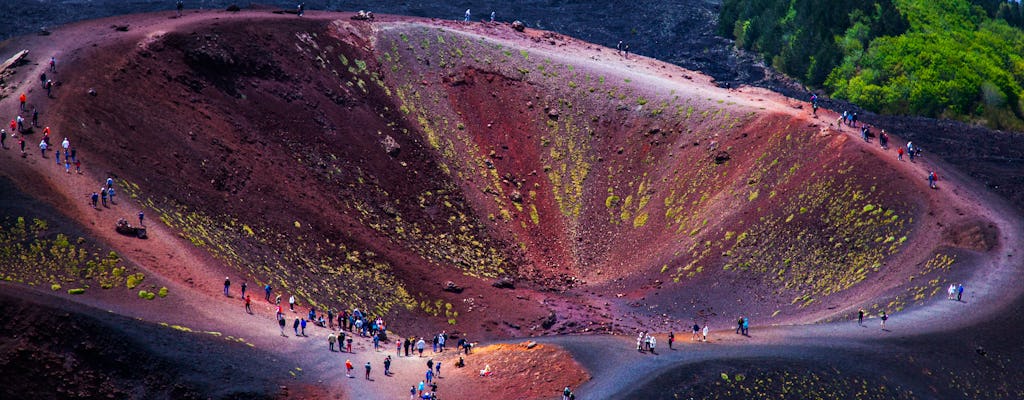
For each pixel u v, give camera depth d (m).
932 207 100.00
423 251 103.69
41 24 158.25
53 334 66.94
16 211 79.81
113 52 108.12
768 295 95.81
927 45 173.88
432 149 120.31
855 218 101.25
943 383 73.62
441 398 71.44
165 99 105.25
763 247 101.81
